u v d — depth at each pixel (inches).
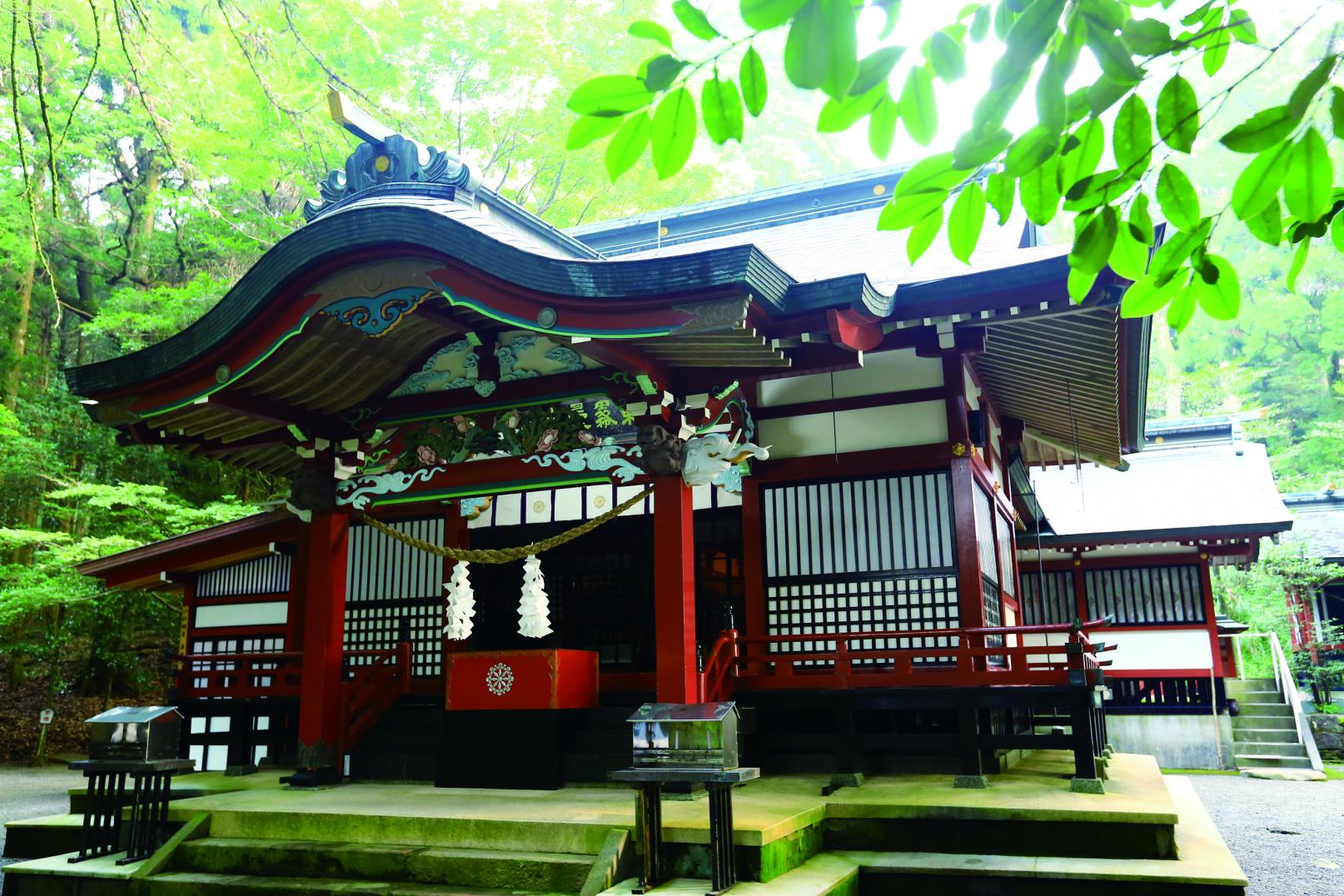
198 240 891.4
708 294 284.4
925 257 464.1
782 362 331.9
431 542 489.7
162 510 748.0
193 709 458.6
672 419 344.5
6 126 706.2
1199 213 84.5
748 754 376.5
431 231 313.3
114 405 376.5
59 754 790.5
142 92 292.8
